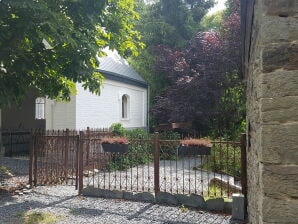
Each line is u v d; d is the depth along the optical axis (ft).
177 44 72.90
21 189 27.76
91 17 26.25
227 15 67.21
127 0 30.48
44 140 29.55
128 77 57.77
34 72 27.04
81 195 26.13
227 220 20.20
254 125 12.47
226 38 57.11
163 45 69.56
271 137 8.23
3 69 27.58
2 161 42.65
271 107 8.28
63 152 30.19
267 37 8.39
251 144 14.92
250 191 16.20
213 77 55.31
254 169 12.79
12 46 24.66
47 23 21.58
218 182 29.07
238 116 56.24
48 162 29.73
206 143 23.67
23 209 22.43
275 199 8.16
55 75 29.40
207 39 58.65
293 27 8.29
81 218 20.63
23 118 53.67
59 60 26.13
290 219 8.03
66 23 23.25
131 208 22.75
